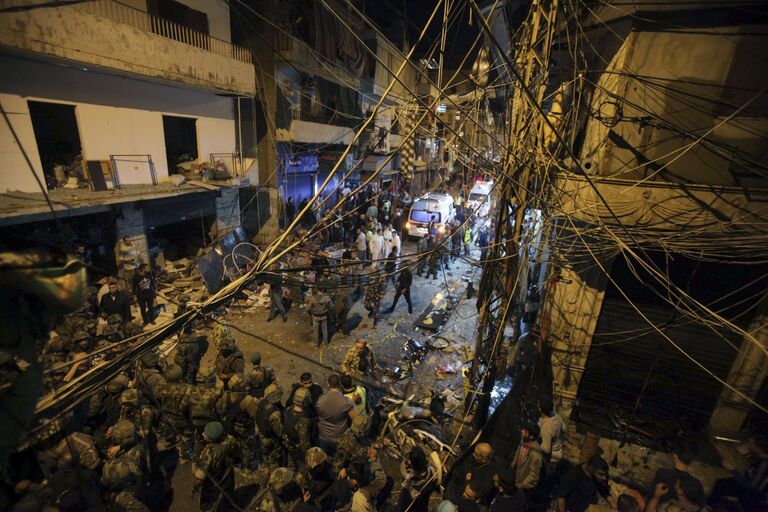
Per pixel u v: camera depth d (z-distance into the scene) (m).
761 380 6.34
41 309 1.94
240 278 2.76
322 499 5.32
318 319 9.45
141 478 4.66
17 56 7.96
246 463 5.90
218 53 12.25
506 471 4.22
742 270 6.14
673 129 5.59
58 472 4.14
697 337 6.60
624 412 7.31
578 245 6.66
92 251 10.45
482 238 15.28
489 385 6.08
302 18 15.16
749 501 5.24
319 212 18.06
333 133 18.28
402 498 5.09
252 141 14.93
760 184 5.66
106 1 9.08
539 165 5.25
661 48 5.82
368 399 6.64
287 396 7.56
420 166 27.86
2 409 1.80
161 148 11.64
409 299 11.62
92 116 9.71
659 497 4.61
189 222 14.14
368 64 20.91
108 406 5.71
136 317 10.08
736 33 5.48
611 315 7.06
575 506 4.96
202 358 8.82
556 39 6.41
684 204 5.63
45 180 8.93
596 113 6.61
